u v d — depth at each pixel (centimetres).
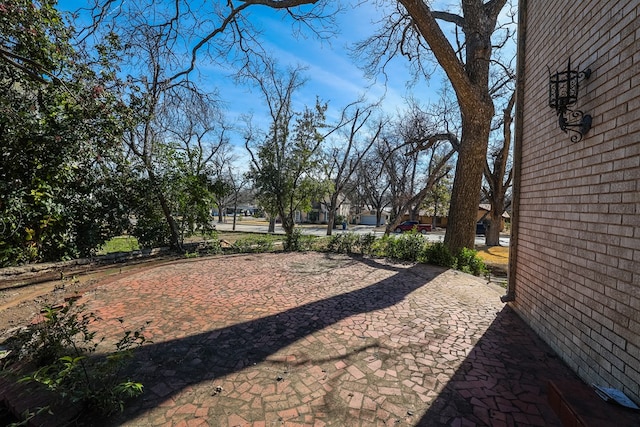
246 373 249
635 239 190
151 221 886
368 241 942
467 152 770
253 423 191
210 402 211
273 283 548
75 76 575
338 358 275
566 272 274
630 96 199
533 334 333
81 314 376
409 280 578
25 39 520
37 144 566
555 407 203
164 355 278
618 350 202
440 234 2841
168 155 888
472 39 765
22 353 262
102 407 192
